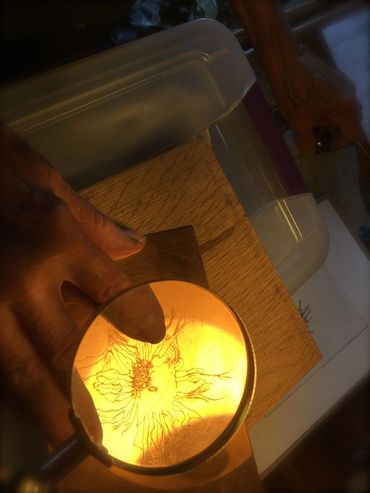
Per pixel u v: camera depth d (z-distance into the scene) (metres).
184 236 0.31
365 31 0.51
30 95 0.38
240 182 0.42
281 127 0.49
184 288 0.24
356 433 0.41
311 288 0.45
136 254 0.31
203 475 0.26
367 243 0.48
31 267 0.24
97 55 0.40
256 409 0.32
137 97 0.40
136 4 0.48
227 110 0.42
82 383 0.22
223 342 0.24
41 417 0.24
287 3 0.51
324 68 0.46
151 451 0.23
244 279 0.33
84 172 0.38
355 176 0.49
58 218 0.24
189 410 0.24
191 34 0.42
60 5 0.42
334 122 0.46
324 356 0.43
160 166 0.34
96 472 0.26
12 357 0.24
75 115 0.38
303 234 0.42
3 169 0.25
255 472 0.27
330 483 0.23
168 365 0.25
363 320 0.44
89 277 0.26
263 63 0.45
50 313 0.24
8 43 0.43
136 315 0.24
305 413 0.40
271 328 0.33
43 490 0.18
